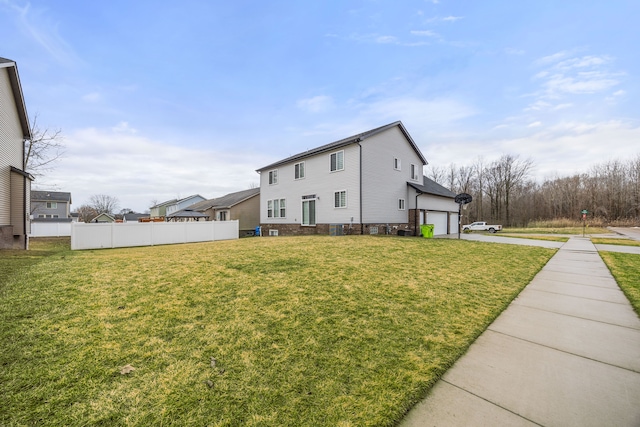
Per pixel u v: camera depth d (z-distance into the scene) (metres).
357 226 16.41
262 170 23.67
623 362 3.11
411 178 20.94
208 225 17.27
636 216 41.88
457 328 3.94
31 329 3.36
